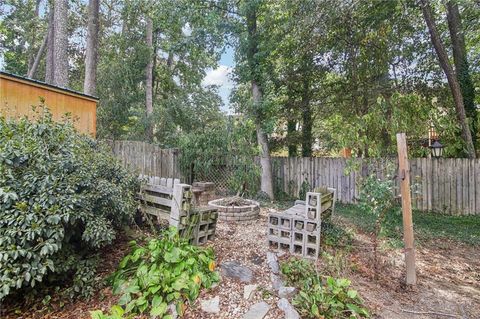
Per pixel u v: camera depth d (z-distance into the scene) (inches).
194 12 323.3
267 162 351.6
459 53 300.2
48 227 97.9
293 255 142.2
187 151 330.0
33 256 95.2
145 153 350.0
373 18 286.7
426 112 246.5
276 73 348.5
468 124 277.4
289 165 368.8
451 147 285.4
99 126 458.0
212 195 263.4
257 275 118.3
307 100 366.6
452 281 140.3
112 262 127.4
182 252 112.1
